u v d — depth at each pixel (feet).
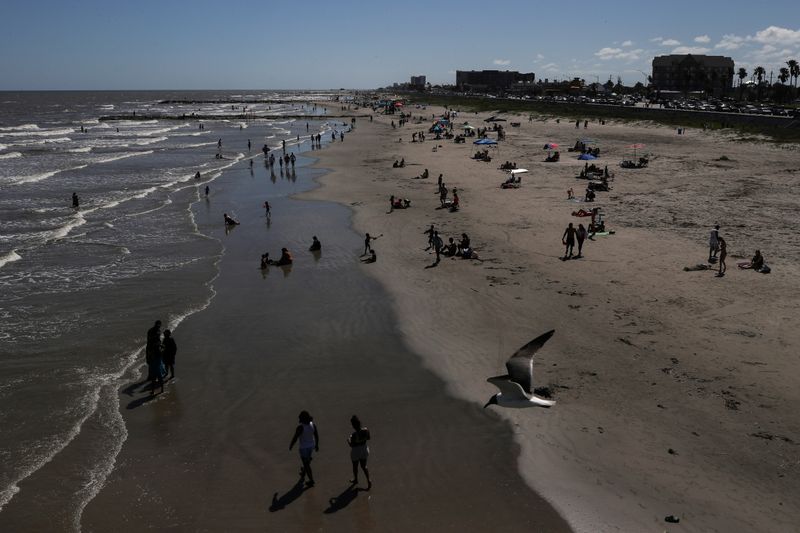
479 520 35.78
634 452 41.11
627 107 373.40
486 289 74.23
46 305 72.33
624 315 64.08
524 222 108.58
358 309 70.33
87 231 112.27
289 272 85.51
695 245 88.63
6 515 36.55
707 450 40.88
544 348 57.16
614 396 48.11
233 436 45.37
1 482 39.78
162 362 54.19
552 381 50.93
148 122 512.22
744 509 35.40
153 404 49.90
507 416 46.55
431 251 92.73
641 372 51.70
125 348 60.34
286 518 36.47
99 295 76.02
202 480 40.22
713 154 196.75
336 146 271.90
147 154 250.98
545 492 37.91
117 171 197.57
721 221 103.04
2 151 256.93
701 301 66.54
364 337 62.54
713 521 34.60
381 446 43.65
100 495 38.63
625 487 37.88
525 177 160.76
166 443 44.39
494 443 43.32
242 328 65.51
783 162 173.78
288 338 62.80
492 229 104.37
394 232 106.11
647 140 250.37
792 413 44.55
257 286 79.56
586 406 46.85
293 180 173.17
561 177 159.22
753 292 68.23
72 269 87.40
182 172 194.59
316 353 59.16
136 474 40.81
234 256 94.84
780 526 33.88
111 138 340.80
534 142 255.50
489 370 54.19
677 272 76.69
